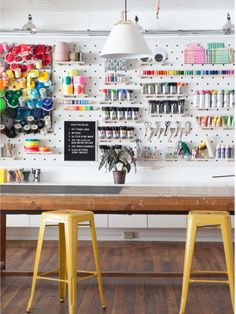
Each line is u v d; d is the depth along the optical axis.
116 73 4.57
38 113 4.54
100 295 2.76
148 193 2.79
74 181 4.58
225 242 2.54
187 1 4.21
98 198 2.65
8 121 4.52
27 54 4.52
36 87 4.55
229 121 4.46
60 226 2.88
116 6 4.39
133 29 2.92
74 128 4.58
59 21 4.58
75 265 2.55
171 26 4.54
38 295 3.01
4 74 4.52
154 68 4.56
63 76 4.59
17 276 3.41
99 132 4.54
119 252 4.20
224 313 2.69
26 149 4.52
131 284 3.26
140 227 4.50
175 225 4.48
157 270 3.57
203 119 4.48
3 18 4.59
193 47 4.51
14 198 2.66
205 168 4.53
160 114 4.51
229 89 4.53
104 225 4.50
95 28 4.58
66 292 3.07
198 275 3.34
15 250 4.25
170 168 4.54
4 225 3.55
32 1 4.25
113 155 4.39
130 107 4.51
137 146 4.52
